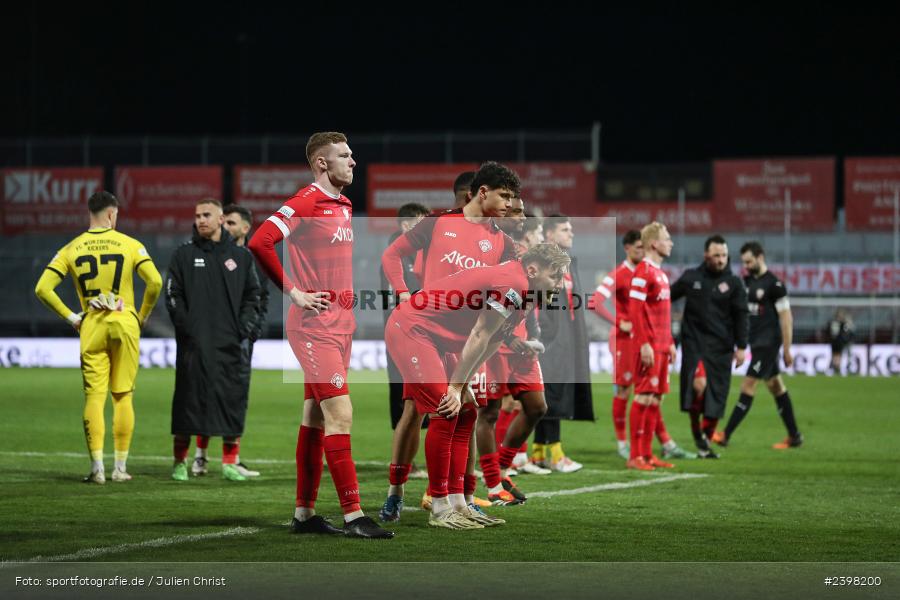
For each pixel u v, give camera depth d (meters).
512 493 17.45
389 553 13.09
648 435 22.89
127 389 19.86
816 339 61.47
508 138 68.31
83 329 19.56
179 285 20.03
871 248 64.31
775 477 21.20
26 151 70.81
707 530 14.89
